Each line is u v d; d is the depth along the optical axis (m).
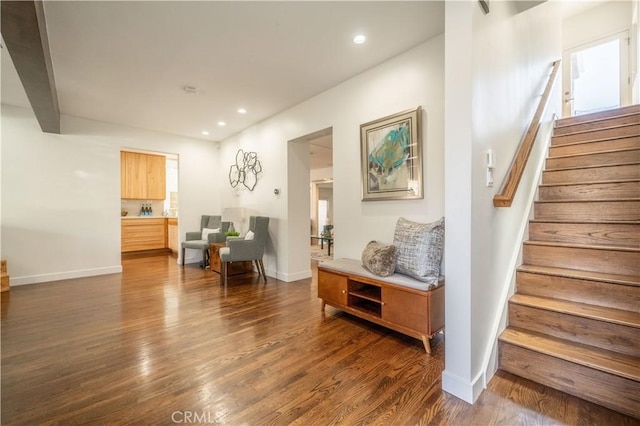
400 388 1.69
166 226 7.06
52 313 2.90
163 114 4.36
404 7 2.12
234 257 4.05
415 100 2.64
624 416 1.42
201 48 2.62
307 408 1.52
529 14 2.64
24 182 4.06
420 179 2.57
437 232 2.29
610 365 1.48
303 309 3.04
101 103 3.90
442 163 2.45
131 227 6.53
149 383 1.74
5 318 2.77
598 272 1.98
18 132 4.02
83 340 2.30
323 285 2.92
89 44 2.53
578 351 1.63
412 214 2.67
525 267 2.17
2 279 3.64
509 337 1.82
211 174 5.98
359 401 1.58
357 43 2.58
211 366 1.92
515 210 2.19
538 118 2.40
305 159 4.41
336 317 2.81
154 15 2.16
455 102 1.64
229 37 2.46
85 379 1.78
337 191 3.40
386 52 2.73
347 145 3.28
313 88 3.49
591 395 1.51
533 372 1.70
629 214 2.15
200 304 3.19
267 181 4.61
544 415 1.44
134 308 3.05
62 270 4.34
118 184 4.83
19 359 2.01
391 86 2.83
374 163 2.95
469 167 1.58
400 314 2.25
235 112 4.30
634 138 2.65
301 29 2.37
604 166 2.49
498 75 1.95
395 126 2.76
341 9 2.13
